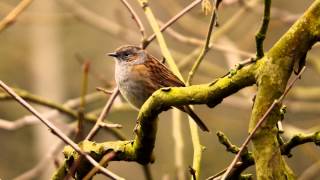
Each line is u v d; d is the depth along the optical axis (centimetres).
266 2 463
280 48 451
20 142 1886
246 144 450
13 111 1855
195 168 645
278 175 444
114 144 568
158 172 1595
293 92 1261
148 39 807
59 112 1006
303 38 448
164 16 1664
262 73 452
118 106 1082
